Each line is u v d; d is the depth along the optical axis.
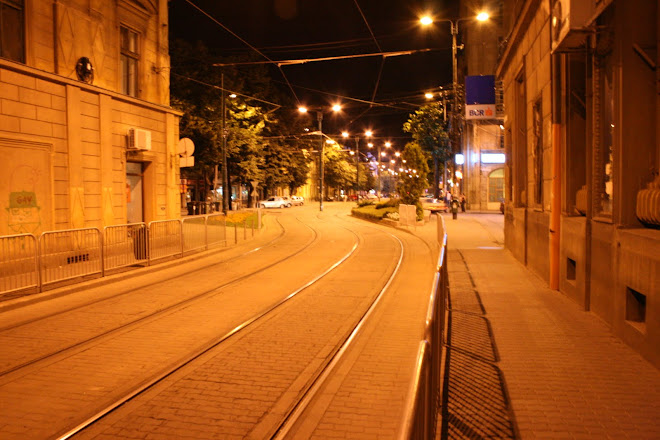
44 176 12.45
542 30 10.52
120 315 8.39
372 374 5.58
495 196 44.59
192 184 49.72
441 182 53.06
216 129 34.94
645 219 6.03
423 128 47.56
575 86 8.91
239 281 11.65
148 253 13.35
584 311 7.86
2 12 11.44
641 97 6.27
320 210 51.53
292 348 6.55
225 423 4.39
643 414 4.18
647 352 5.49
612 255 6.63
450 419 4.14
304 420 4.43
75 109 13.29
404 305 9.20
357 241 21.38
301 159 55.66
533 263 11.73
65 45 13.05
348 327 7.59
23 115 11.80
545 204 10.48
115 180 14.98
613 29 6.61
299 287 10.84
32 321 7.98
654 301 5.29
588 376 5.08
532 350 5.95
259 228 26.52
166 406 4.75
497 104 23.91
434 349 3.39
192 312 8.59
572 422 4.05
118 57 15.16
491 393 4.68
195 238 16.28
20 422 4.44
